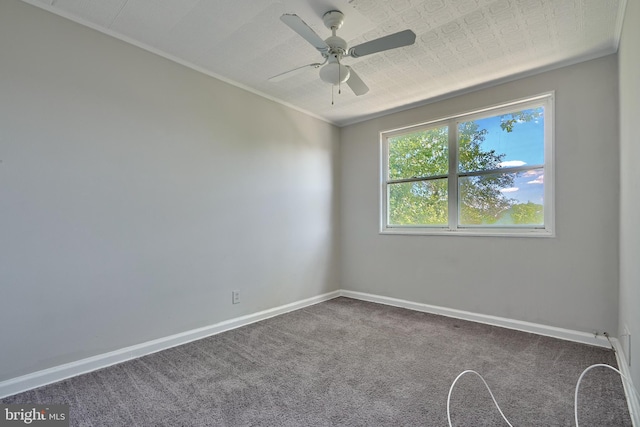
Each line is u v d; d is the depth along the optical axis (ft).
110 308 7.38
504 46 8.04
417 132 12.34
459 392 6.17
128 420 5.33
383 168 13.26
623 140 7.10
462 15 6.80
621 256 7.53
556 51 8.27
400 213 12.79
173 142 8.59
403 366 7.28
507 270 9.92
